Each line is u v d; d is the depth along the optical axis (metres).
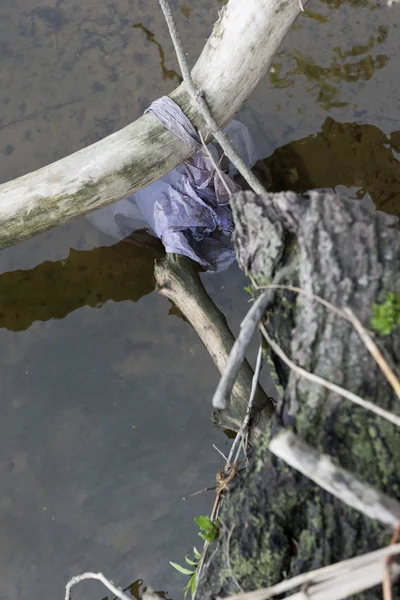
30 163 3.71
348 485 1.40
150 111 2.91
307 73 3.86
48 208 2.99
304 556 1.54
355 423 1.47
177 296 3.30
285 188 3.60
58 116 3.82
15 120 3.82
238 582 1.66
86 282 3.57
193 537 3.03
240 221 1.66
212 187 3.35
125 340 3.45
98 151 2.90
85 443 3.26
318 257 1.53
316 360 1.52
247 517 1.63
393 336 1.47
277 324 1.61
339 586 1.38
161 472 3.18
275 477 1.58
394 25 3.94
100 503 3.13
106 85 3.88
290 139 3.71
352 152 3.66
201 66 2.80
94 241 3.61
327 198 1.56
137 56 3.93
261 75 2.83
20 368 3.43
